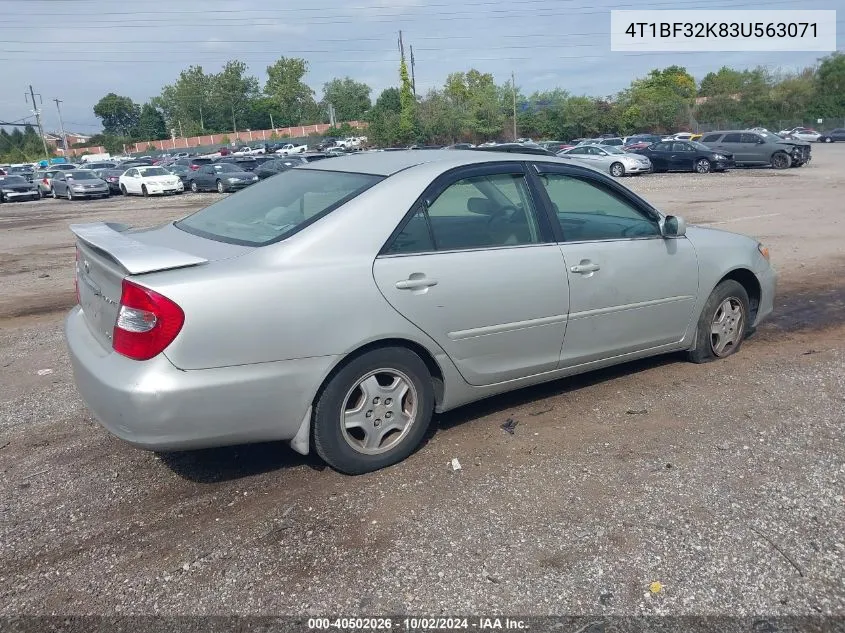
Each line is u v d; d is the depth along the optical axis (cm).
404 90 6394
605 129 6831
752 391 486
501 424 443
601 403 471
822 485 359
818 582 289
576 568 300
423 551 313
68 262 1290
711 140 3300
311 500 358
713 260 518
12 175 3575
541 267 423
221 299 329
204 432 335
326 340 352
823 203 1697
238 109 11912
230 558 313
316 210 378
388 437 391
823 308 718
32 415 484
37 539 332
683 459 390
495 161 429
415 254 381
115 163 4997
